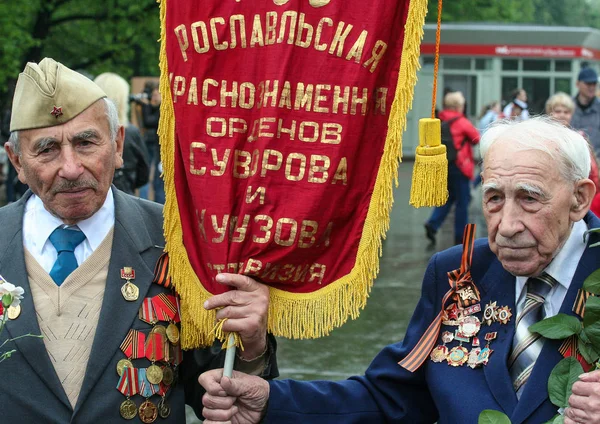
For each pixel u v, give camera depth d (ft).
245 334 9.38
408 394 9.86
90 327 9.26
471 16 111.86
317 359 21.59
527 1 161.68
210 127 9.70
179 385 9.73
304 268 9.64
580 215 8.55
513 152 8.39
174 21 9.83
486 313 9.16
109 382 9.15
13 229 9.48
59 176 8.98
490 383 8.84
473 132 37.04
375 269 9.62
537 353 8.77
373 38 9.48
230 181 9.56
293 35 9.48
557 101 28.63
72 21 70.90
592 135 30.19
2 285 8.77
